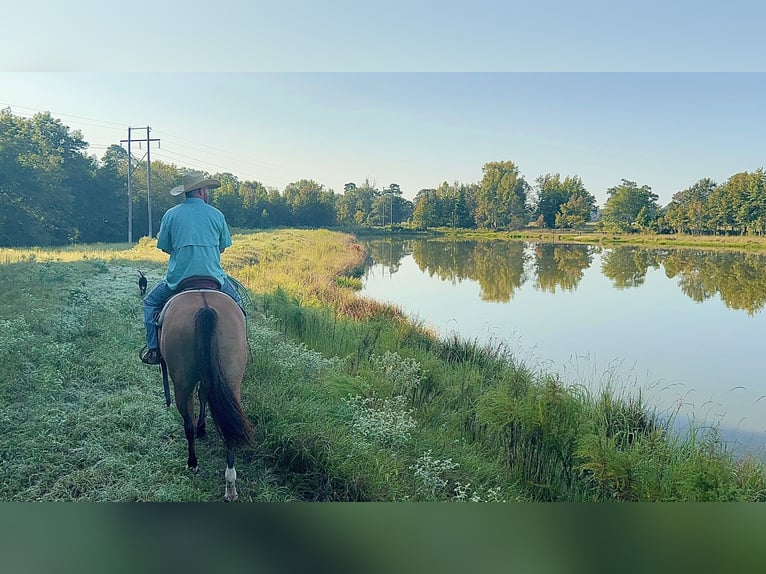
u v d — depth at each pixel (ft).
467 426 21.66
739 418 24.82
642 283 63.87
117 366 22.17
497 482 17.58
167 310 15.02
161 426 17.80
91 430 17.06
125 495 14.06
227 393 13.80
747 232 92.53
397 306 45.44
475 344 33.65
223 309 14.75
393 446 18.25
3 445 15.81
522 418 20.03
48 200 112.78
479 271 73.31
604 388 27.27
